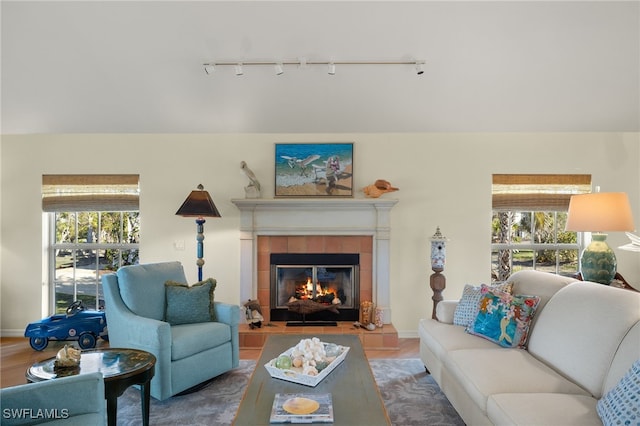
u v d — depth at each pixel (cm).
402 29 324
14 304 459
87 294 477
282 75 368
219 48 339
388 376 337
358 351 266
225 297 456
